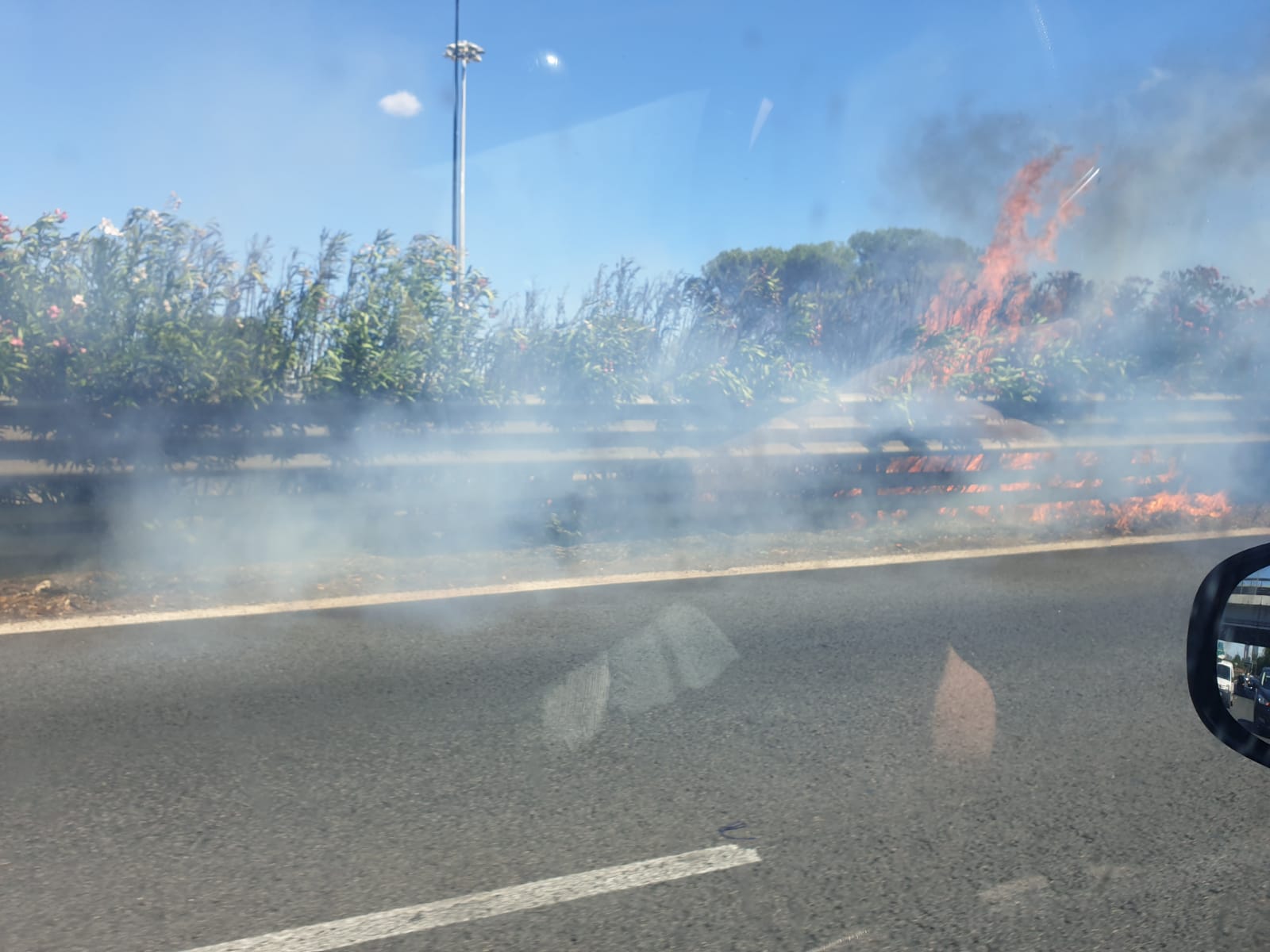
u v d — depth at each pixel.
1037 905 3.01
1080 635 5.78
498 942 2.78
